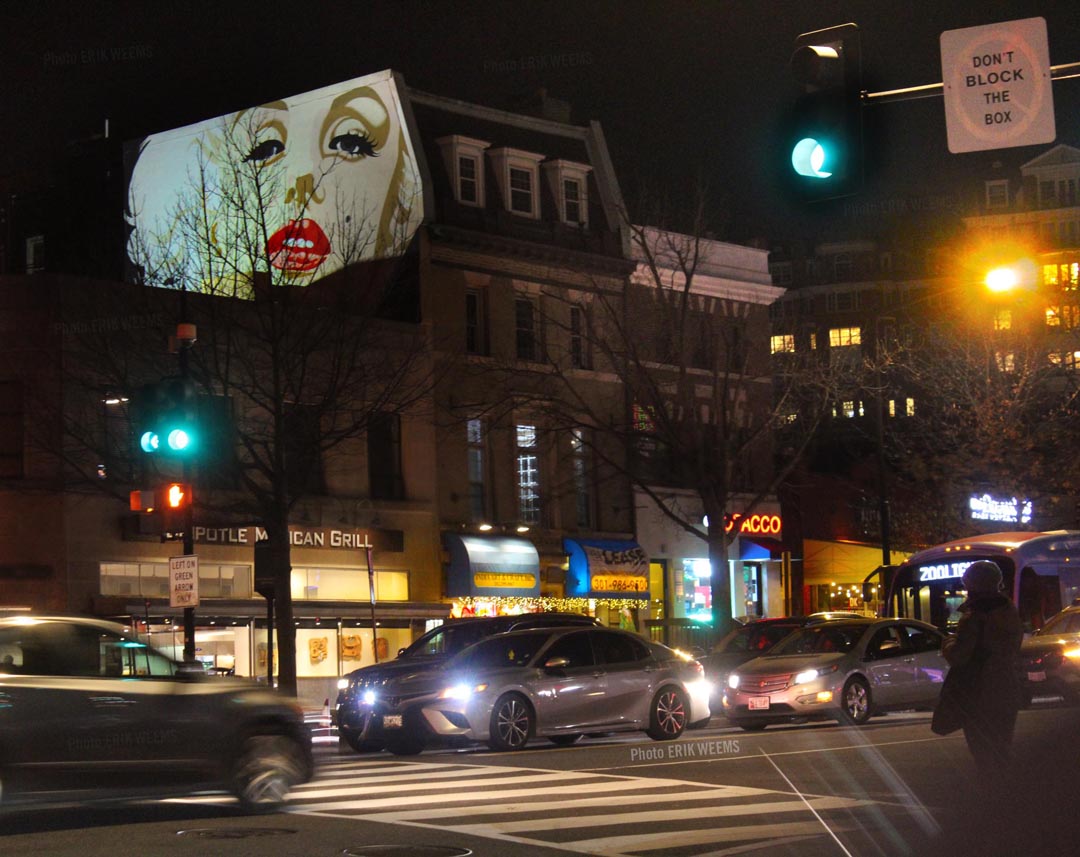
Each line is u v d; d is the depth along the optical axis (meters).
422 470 41.66
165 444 23.80
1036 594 29.95
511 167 45.47
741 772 16.72
